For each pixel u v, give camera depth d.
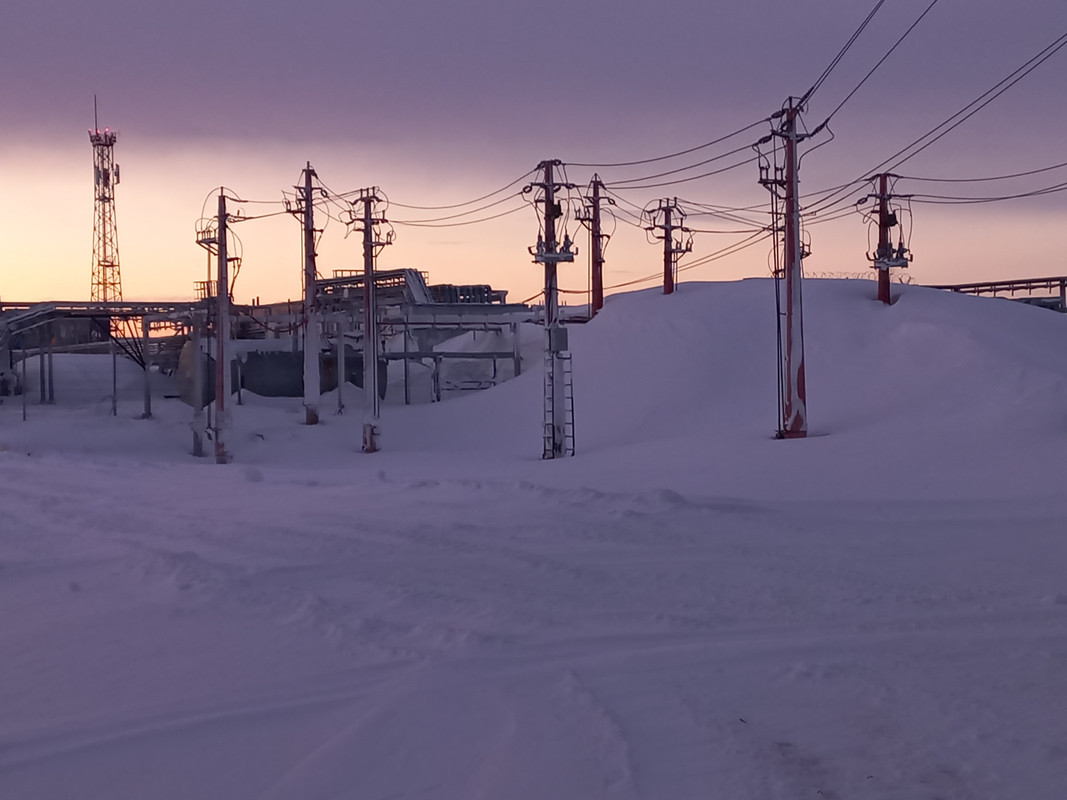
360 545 13.84
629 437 40.16
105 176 73.50
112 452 40.53
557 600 10.25
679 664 7.90
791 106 31.80
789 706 6.85
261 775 5.82
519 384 52.19
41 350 52.69
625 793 5.43
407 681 7.51
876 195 40.44
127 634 9.21
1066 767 5.69
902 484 21.91
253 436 44.22
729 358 45.44
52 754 6.21
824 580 11.08
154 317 45.91
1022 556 12.47
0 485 23.75
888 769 5.73
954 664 7.79
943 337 39.28
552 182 35.53
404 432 47.31
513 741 6.23
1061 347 40.06
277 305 64.44
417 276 57.59
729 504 17.36
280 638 8.95
